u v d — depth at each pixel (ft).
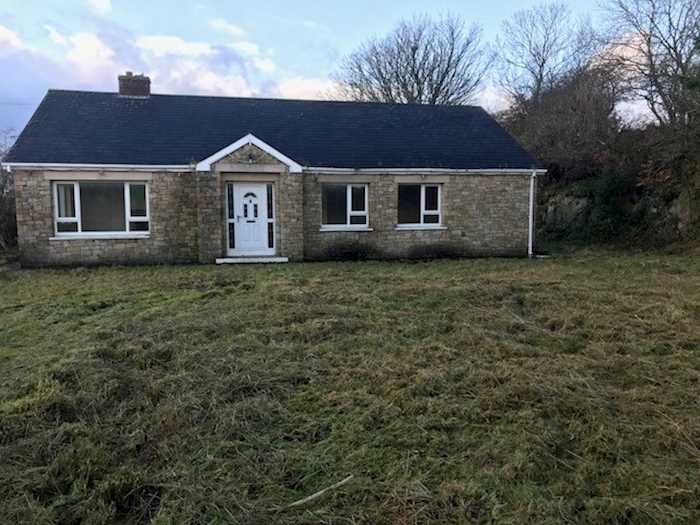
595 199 65.00
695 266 42.57
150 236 46.96
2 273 40.98
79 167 44.01
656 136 58.59
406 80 119.85
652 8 64.44
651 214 58.18
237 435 13.82
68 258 45.39
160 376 17.92
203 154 48.21
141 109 52.75
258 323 24.04
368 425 14.30
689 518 10.39
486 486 11.51
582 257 51.57
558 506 10.73
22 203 44.01
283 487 11.64
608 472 12.05
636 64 64.39
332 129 55.42
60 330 23.71
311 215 50.29
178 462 12.51
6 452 12.89
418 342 21.57
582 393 16.17
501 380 17.26
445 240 53.57
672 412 14.92
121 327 23.77
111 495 11.29
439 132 57.88
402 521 10.44
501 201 54.44
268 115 55.83
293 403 15.79
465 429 14.12
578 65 89.76
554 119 76.89
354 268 44.11
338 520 10.50
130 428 14.28
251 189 49.08
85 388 16.58
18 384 17.02
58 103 50.88
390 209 51.98
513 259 51.57
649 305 27.37
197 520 10.49
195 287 33.91
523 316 26.14
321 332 22.54
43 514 10.64
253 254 49.65
